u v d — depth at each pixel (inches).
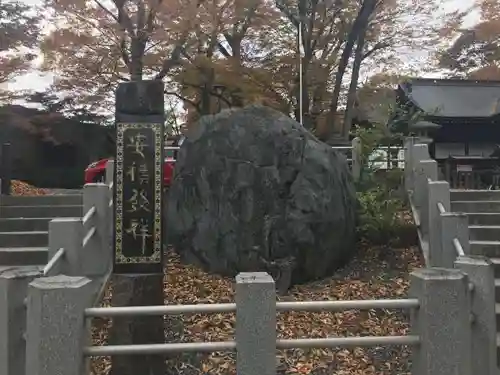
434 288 134.7
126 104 215.8
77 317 129.2
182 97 841.5
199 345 132.9
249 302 134.5
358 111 806.5
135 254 212.8
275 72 811.4
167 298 281.1
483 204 350.9
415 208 340.8
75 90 759.1
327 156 330.6
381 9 782.5
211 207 323.9
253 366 133.0
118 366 209.9
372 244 349.7
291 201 306.8
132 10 685.9
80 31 645.9
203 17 667.4
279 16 781.3
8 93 797.2
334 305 135.7
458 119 870.4
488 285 148.7
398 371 230.5
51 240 221.9
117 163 214.7
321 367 233.1
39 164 1031.0
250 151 316.2
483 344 148.1
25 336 137.2
